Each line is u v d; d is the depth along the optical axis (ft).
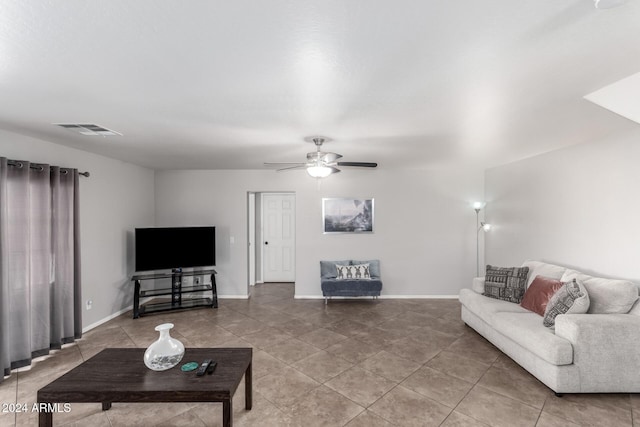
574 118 8.59
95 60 5.33
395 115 8.26
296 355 10.83
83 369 7.01
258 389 8.66
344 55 5.20
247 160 15.21
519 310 11.23
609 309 8.89
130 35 4.58
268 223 22.98
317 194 18.62
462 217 18.39
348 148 12.42
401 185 18.56
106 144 11.66
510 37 4.67
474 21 4.27
